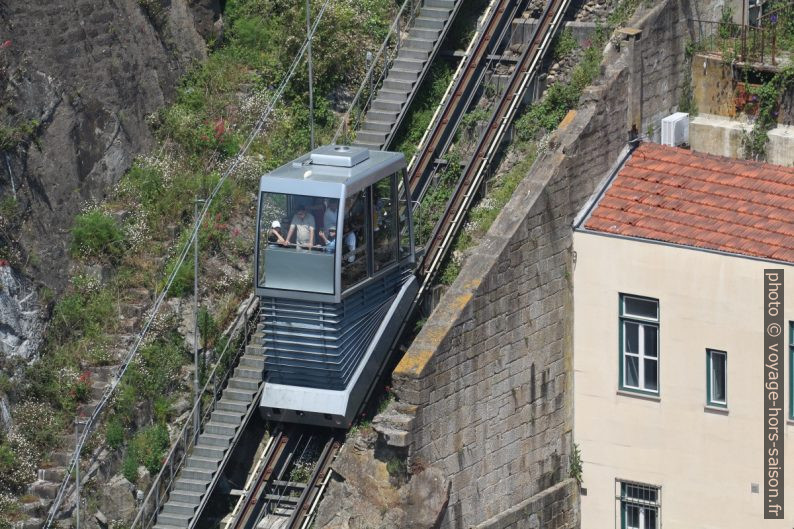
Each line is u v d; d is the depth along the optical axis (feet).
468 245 287.89
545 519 279.69
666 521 276.62
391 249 272.72
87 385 268.41
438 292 285.02
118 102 294.87
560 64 309.63
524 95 304.09
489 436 270.05
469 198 290.35
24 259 273.13
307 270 261.03
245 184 296.30
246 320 278.05
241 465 271.49
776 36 313.73
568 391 283.38
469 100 304.91
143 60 301.43
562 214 278.05
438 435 260.21
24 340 269.85
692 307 268.41
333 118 311.88
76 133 285.84
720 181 280.31
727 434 268.00
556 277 278.67
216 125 303.27
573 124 282.97
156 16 306.76
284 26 318.65
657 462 275.80
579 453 284.20
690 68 309.01
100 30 293.43
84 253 280.72
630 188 284.00
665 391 273.33
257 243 263.49
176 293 279.28
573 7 315.99
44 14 283.18
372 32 321.73
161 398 271.69
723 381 268.00
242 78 313.94
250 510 261.44
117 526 260.42
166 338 276.00
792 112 304.71
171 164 297.33
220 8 322.75
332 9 315.78
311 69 291.38
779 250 261.24
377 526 255.29
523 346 274.16
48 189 279.49
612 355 278.67
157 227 288.10
